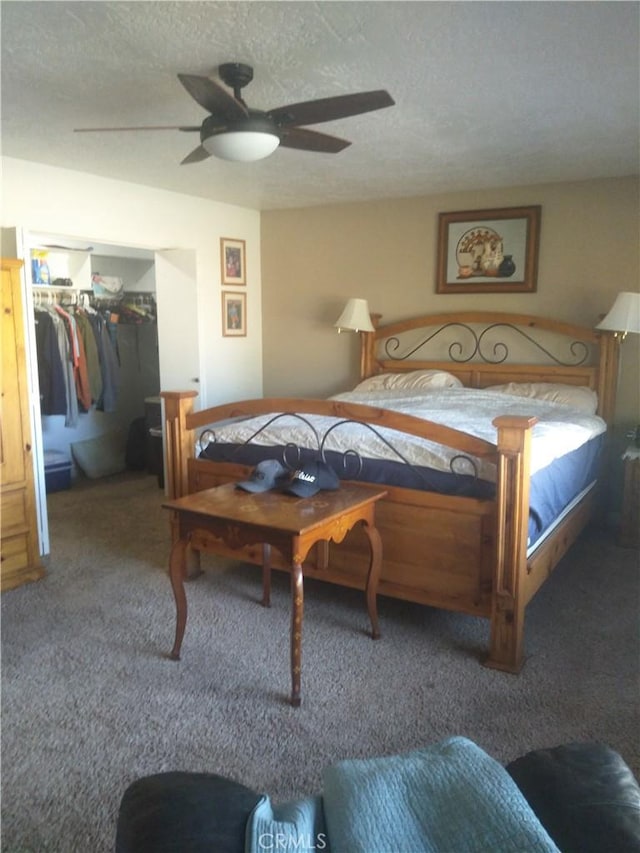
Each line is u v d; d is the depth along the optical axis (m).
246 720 2.24
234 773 1.98
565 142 3.53
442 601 2.77
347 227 5.37
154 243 4.79
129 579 3.46
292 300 5.72
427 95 2.79
